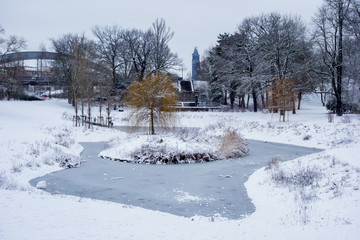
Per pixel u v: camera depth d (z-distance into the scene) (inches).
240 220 372.8
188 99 2763.3
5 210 311.3
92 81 1712.6
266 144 1159.0
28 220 281.7
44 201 373.1
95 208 369.7
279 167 607.5
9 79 2000.5
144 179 642.2
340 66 1411.2
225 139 953.5
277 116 1667.1
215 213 425.4
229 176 661.3
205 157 855.1
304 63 1699.1
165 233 278.5
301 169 528.7
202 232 291.7
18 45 1963.6
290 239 271.0
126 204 461.1
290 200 420.5
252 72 1831.9
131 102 1056.2
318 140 1093.8
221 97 2615.7
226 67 2086.6
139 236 262.1
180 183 608.4
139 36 2564.0
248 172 701.3
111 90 2244.1
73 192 538.0
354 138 994.7
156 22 2362.2
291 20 1823.3
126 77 2532.0
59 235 244.2
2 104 1756.9
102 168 753.0
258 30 1904.5
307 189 438.3
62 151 830.5
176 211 435.8
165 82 1047.0
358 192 369.7
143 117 1040.2
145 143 887.1
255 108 2020.2
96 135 1316.4
